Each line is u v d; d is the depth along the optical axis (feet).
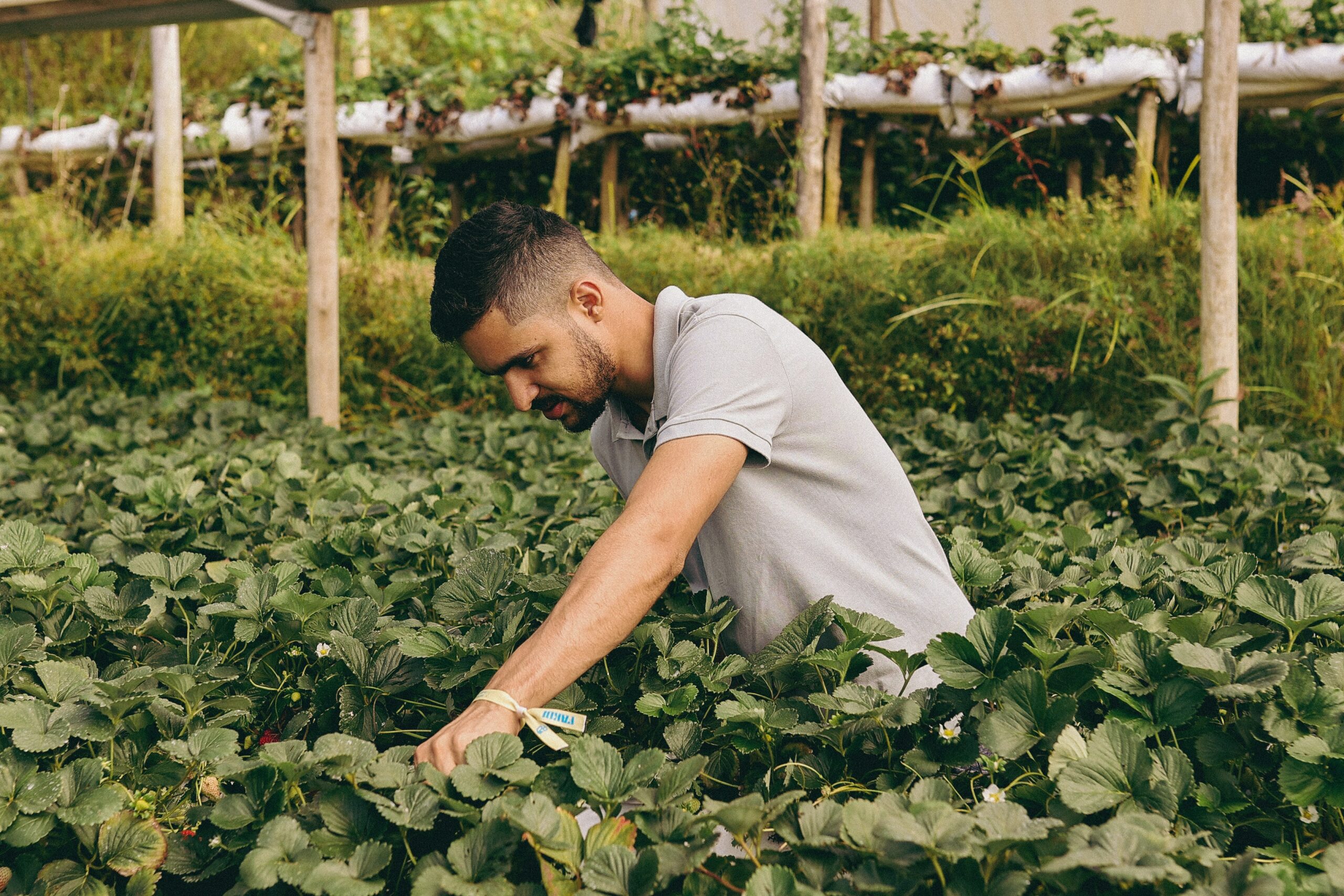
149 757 5.56
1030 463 11.88
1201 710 5.37
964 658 5.27
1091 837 4.07
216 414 16.07
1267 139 23.88
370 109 25.95
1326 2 20.48
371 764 4.78
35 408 18.22
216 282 21.75
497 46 34.81
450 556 7.61
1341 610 5.65
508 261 5.69
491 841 4.38
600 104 24.17
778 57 23.93
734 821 4.35
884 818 4.32
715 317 5.72
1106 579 6.91
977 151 23.84
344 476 10.61
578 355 5.90
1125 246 17.76
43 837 4.77
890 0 28.81
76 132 29.60
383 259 22.24
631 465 6.79
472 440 14.97
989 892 4.01
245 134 27.43
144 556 7.04
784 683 5.85
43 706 5.24
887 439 13.85
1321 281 16.58
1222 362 14.88
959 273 17.79
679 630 6.18
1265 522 9.98
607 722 5.38
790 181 22.98
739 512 5.86
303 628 6.32
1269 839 4.93
